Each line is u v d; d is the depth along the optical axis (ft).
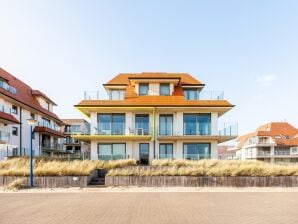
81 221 24.47
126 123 75.87
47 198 36.81
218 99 77.56
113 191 43.24
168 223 23.66
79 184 47.96
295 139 171.63
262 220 24.67
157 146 75.92
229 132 74.79
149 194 40.19
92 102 74.90
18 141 98.37
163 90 81.20
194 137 73.82
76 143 184.55
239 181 48.24
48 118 132.57
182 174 49.73
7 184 47.47
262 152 172.86
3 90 86.48
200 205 31.58
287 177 48.47
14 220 25.14
